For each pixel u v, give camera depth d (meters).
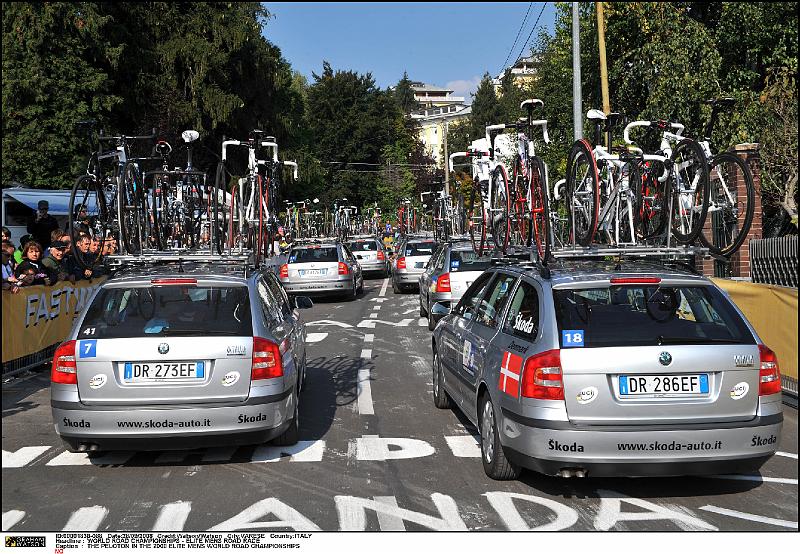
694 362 4.85
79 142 27.09
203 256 7.12
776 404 4.96
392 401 8.45
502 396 5.26
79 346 5.62
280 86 45.00
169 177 9.83
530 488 5.40
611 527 4.69
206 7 36.28
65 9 27.08
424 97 153.12
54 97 27.02
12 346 9.80
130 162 9.19
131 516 4.92
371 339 13.44
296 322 8.12
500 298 6.23
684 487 5.43
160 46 34.12
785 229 17.72
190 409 5.57
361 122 75.69
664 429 4.77
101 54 29.11
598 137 8.77
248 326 5.87
